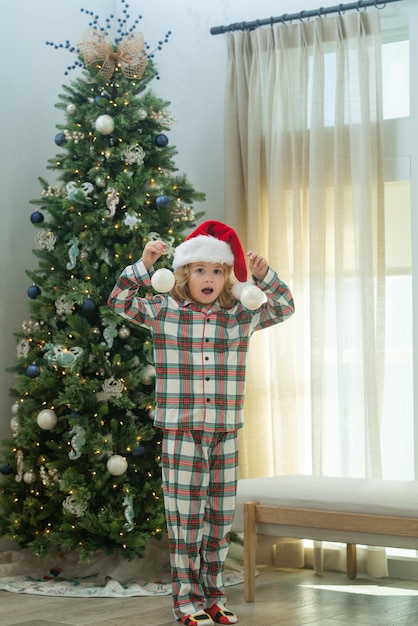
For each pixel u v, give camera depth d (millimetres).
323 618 3449
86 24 5145
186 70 5102
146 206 4238
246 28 4816
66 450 4090
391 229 4543
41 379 4098
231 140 4801
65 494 4082
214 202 4988
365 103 4441
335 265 4477
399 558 4387
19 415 4207
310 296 4516
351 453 4445
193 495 3309
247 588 3742
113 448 4051
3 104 4578
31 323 4324
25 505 4113
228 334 3389
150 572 4195
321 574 4352
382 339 4398
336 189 4496
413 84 4473
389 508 3406
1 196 4559
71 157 4305
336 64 4527
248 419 4680
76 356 4055
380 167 4449
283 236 4648
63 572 4230
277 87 4691
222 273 3455
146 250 3354
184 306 3418
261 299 3309
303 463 4594
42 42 4832
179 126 5105
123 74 4293
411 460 4477
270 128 4703
